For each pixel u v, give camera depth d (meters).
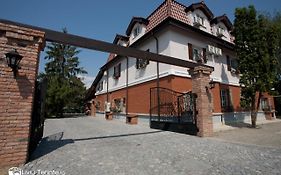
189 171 4.13
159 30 12.78
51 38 5.83
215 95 14.36
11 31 4.69
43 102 6.99
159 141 7.46
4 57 4.58
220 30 17.02
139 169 4.26
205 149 6.15
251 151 5.88
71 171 4.11
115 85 20.44
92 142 7.25
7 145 4.38
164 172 4.07
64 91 26.64
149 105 13.63
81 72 39.09
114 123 15.25
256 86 12.12
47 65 36.31
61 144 6.86
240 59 12.86
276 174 3.91
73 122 16.44
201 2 14.94
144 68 14.78
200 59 13.68
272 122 16.44
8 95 4.52
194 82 9.20
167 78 12.15
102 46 6.84
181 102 10.21
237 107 16.31
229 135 9.13
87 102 32.91
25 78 4.80
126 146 6.55
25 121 4.68
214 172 4.07
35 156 5.23
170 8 13.59
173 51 12.16
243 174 3.94
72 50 38.50
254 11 12.55
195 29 13.04
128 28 17.80
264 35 12.33
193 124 8.95
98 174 3.95
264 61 11.95
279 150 6.00
